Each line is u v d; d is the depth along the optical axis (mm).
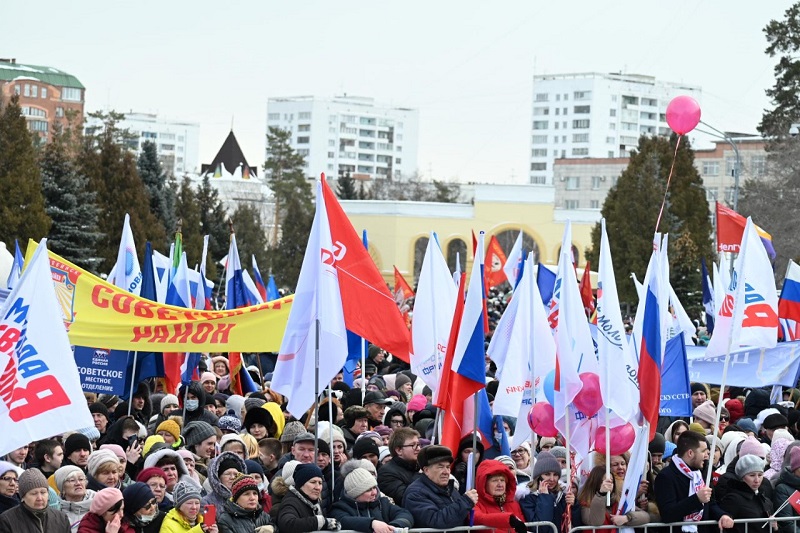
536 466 12789
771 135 65875
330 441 12766
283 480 12188
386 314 13633
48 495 10711
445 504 11820
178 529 10992
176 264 22062
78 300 15742
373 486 11797
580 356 13117
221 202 77625
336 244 13586
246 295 20891
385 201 105562
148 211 58469
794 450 13883
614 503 12984
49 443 12633
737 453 15148
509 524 11891
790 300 20078
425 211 105438
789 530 13586
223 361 21906
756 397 19766
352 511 11797
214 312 16000
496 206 105062
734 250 23891
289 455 13469
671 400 15852
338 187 143625
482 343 12750
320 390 12984
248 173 180625
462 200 172625
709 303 26531
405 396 19969
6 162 46844
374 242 105750
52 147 50750
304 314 13047
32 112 161750
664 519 12797
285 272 87500
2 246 23500
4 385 10320
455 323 12984
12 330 10406
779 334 21859
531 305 14117
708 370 19938
